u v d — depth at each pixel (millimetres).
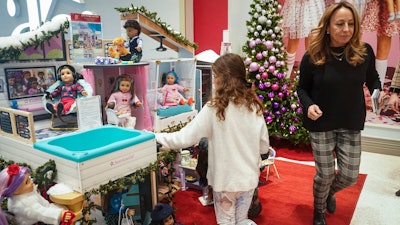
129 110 2334
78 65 2260
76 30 2311
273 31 3973
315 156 2135
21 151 1823
